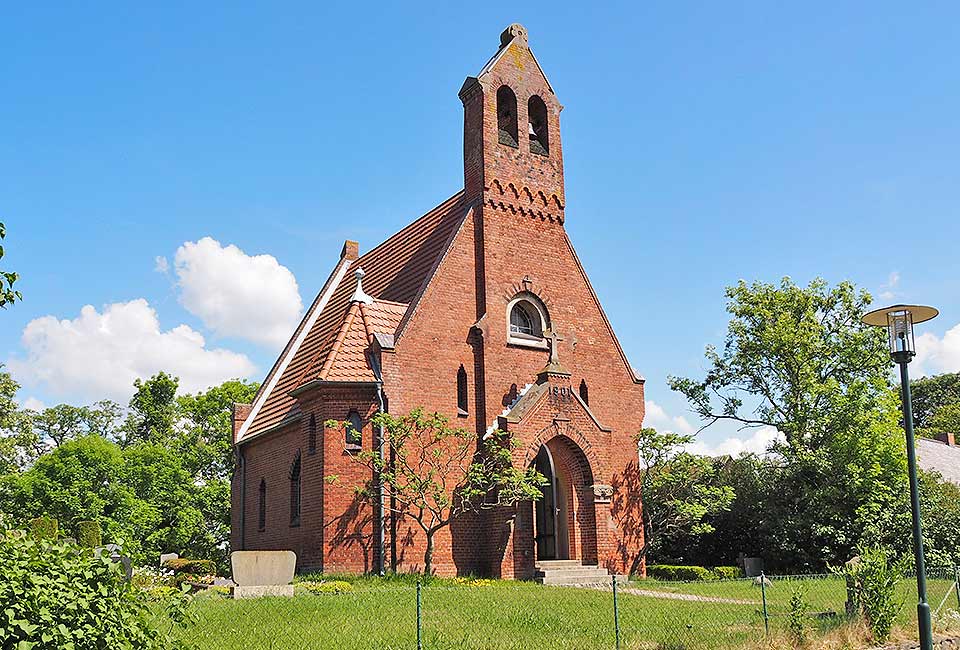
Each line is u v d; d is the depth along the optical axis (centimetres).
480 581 2836
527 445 3122
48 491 4869
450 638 1655
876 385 3900
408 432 2905
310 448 3123
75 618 838
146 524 5012
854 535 3662
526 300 3475
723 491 3534
